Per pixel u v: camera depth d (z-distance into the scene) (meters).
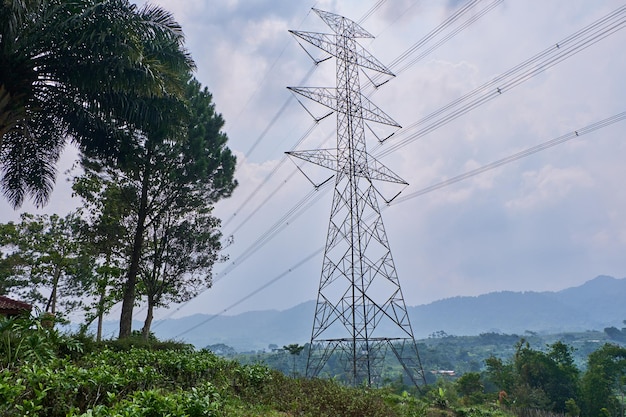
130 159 20.20
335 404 11.23
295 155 29.55
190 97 24.55
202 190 24.98
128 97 16.94
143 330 23.91
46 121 17.11
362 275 27.34
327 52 32.84
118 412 5.05
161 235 24.81
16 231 28.95
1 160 17.98
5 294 29.58
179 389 8.44
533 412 30.95
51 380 6.14
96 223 23.19
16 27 12.90
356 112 32.97
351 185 30.55
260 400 10.30
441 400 24.89
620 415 47.44
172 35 16.59
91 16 14.52
